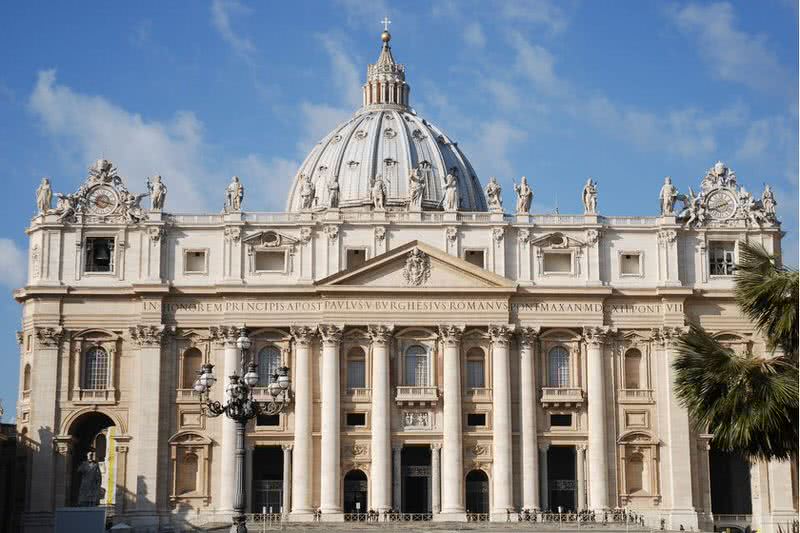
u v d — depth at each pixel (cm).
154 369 12188
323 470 12025
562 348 12519
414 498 12812
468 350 12431
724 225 12800
